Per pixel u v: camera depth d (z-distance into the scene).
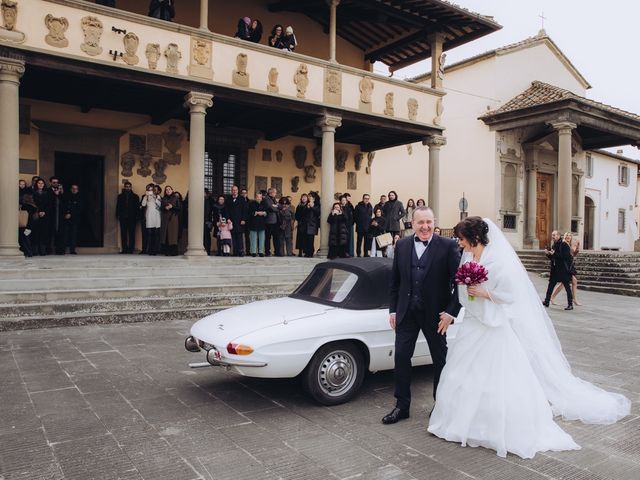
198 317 9.59
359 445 4.06
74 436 4.14
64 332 7.99
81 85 12.27
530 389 4.09
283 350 4.75
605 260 17.75
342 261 5.96
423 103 16.42
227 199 14.43
